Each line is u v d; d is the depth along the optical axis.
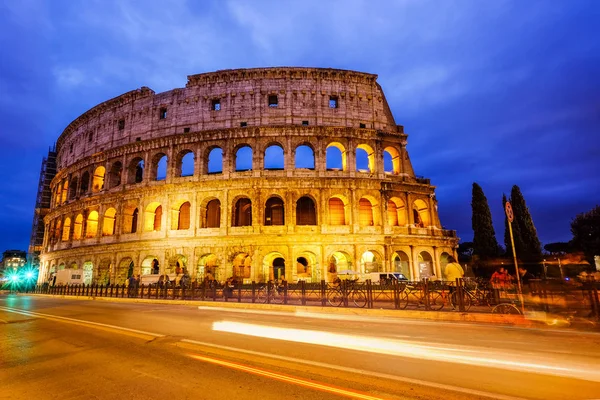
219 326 19.28
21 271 124.81
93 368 11.34
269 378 10.11
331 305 29.11
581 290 24.06
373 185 57.44
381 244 55.25
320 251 53.75
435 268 58.34
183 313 26.12
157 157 62.94
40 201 127.50
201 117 61.06
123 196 62.16
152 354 13.04
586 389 9.19
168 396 8.79
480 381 9.84
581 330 18.11
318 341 15.09
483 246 64.50
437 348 13.82
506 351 13.35
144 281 52.62
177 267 58.31
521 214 62.78
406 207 59.44
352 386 9.42
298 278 53.91
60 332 17.92
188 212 60.38
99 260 62.06
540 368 11.10
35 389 9.43
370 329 18.27
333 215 58.34
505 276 30.64
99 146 69.44
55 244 75.06
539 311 23.12
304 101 60.28
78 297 47.59
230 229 54.94
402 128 63.84
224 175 57.47
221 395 8.82
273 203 58.38
